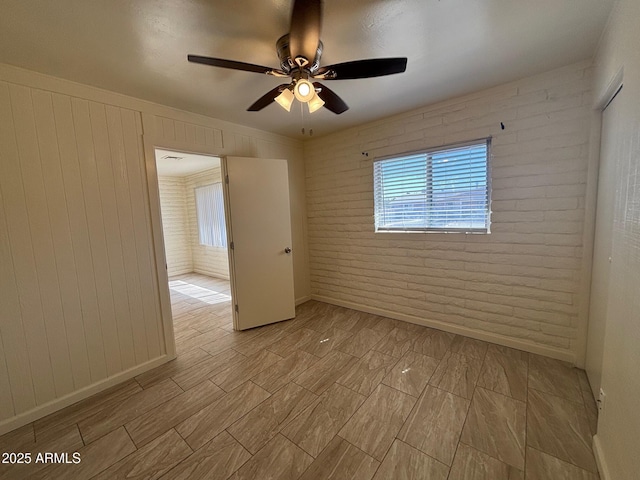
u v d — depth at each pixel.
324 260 3.82
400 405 1.78
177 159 4.54
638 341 0.98
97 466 1.43
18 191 1.75
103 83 1.99
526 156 2.20
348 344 2.62
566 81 2.00
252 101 2.38
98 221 2.08
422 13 1.39
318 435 1.57
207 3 1.26
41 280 1.85
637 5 1.07
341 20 1.43
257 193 3.08
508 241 2.35
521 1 1.33
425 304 2.92
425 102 2.58
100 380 2.11
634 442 0.98
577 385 1.90
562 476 1.28
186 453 1.49
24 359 1.79
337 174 3.50
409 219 2.98
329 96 1.82
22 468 1.43
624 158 1.20
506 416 1.64
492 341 2.51
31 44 1.50
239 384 2.08
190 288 5.10
